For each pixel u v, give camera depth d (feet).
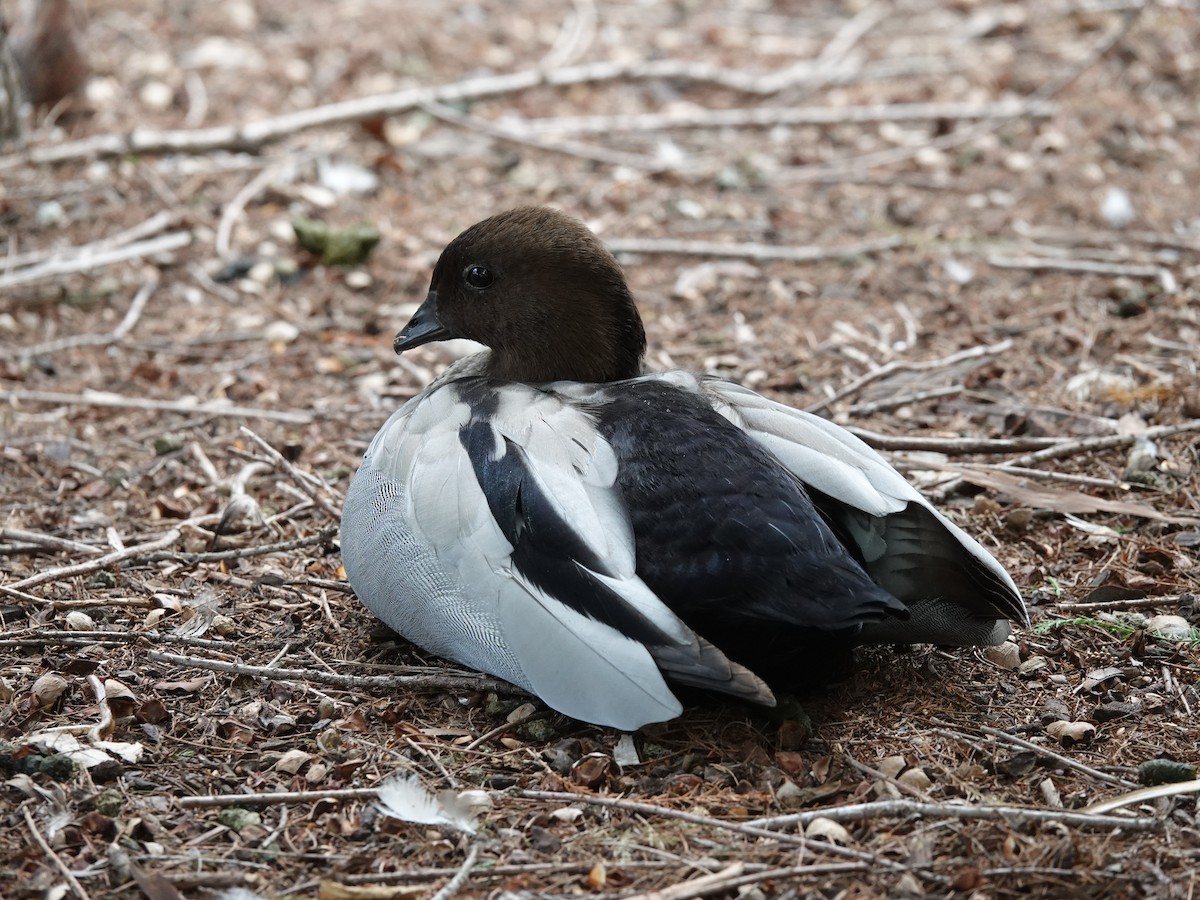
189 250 47.67
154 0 67.46
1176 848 21.24
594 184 53.06
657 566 22.68
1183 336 39.96
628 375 27.86
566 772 23.49
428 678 25.59
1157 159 54.19
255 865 21.34
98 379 40.60
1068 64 63.26
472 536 23.54
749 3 71.97
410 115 57.52
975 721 24.53
